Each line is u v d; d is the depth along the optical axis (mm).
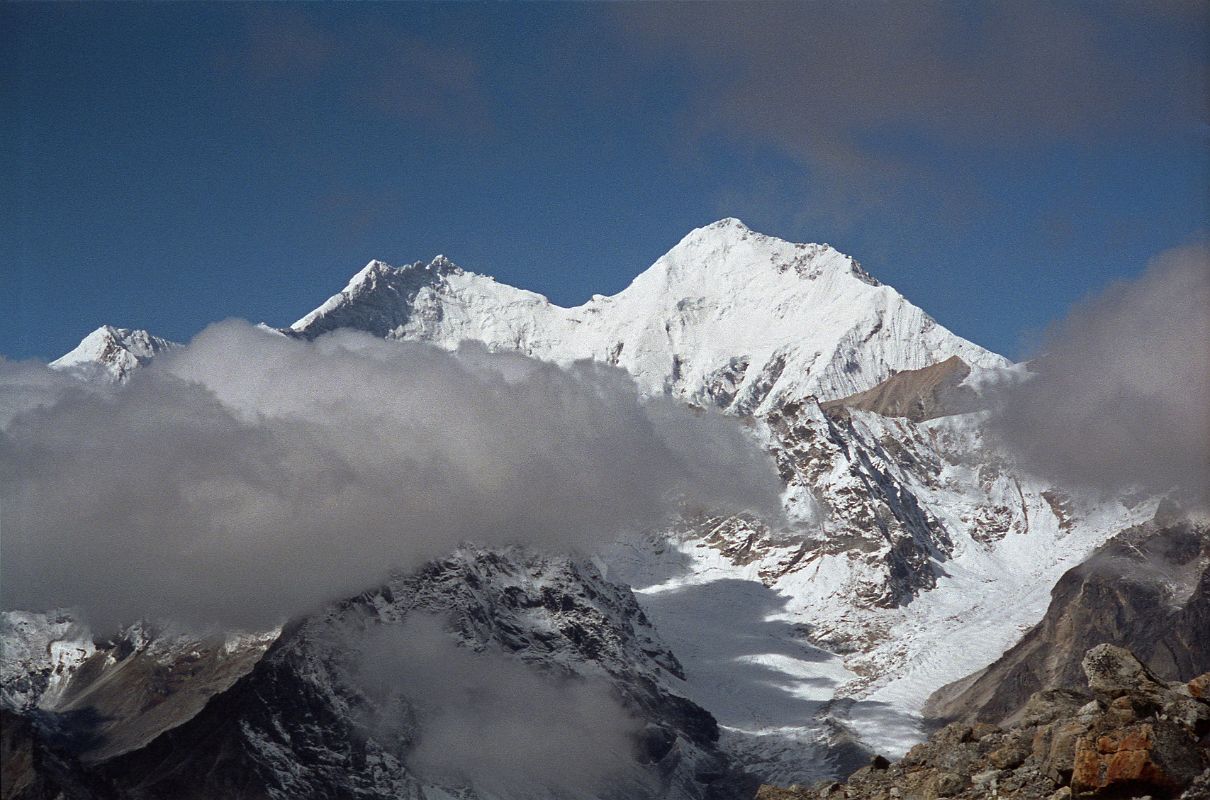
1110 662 61500
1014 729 64875
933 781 63219
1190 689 59656
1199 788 54375
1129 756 55625
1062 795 57281
